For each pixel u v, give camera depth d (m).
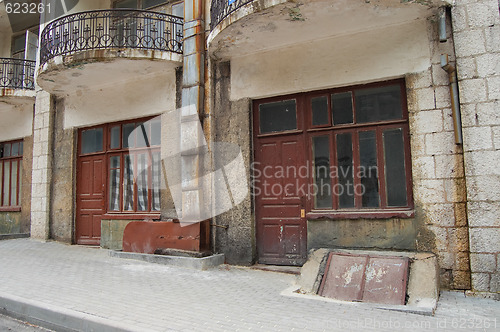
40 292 4.52
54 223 8.85
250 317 3.73
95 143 8.65
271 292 4.73
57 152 9.00
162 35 7.87
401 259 4.78
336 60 6.04
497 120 4.75
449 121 5.16
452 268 4.98
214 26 6.34
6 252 7.31
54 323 3.82
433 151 5.23
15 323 4.00
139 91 7.91
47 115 9.12
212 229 6.67
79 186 8.71
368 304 4.23
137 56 6.93
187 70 6.99
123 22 8.50
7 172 10.38
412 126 5.40
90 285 4.91
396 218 5.41
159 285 4.98
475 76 4.91
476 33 4.96
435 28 5.36
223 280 5.35
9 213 10.03
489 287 4.62
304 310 4.00
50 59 7.40
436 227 5.12
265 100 6.69
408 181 5.55
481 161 4.78
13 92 9.34
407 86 5.49
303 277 5.02
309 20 5.57
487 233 4.68
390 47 5.66
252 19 5.54
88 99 8.58
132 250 6.99
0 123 10.42
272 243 6.38
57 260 6.63
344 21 5.61
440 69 5.28
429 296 4.29
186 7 7.18
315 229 5.96
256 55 6.68
